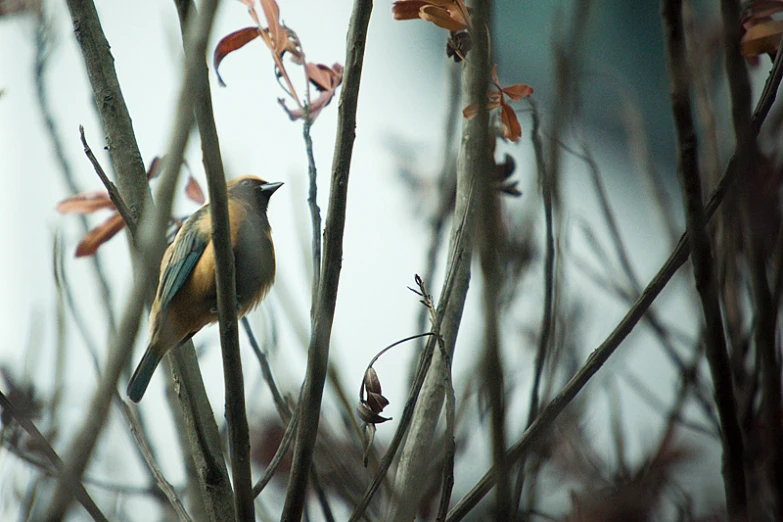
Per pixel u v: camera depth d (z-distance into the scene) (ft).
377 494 28.19
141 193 28.68
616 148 30.35
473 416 26.73
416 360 27.89
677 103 22.12
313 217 26.94
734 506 22.04
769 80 22.33
